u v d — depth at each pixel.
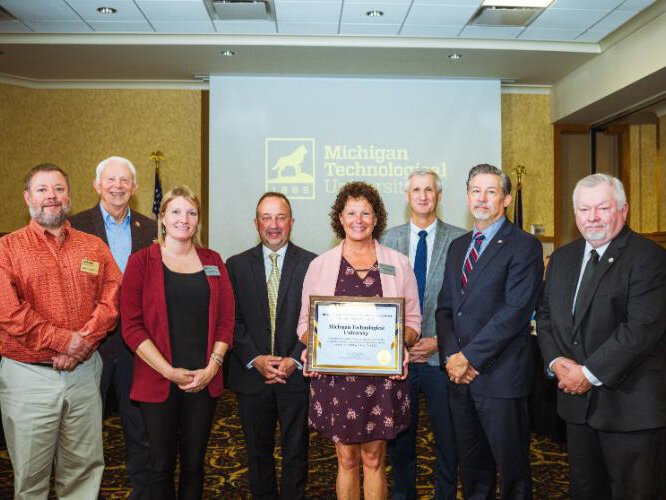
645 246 2.25
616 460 2.21
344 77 6.87
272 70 6.65
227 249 6.74
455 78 6.93
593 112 6.77
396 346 2.37
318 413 2.46
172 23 5.53
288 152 6.81
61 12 5.27
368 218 2.49
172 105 7.16
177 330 2.46
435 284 3.03
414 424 2.97
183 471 2.47
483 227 2.69
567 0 5.05
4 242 2.48
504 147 7.36
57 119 7.05
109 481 3.51
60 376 2.49
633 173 6.88
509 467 2.50
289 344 2.80
